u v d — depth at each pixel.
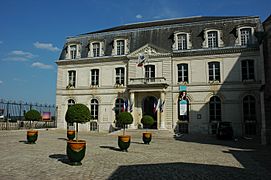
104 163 9.77
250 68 26.52
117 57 30.58
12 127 27.73
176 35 29.06
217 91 27.08
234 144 18.80
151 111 29.12
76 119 11.18
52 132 27.80
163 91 27.83
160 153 13.09
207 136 24.95
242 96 26.34
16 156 10.81
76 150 9.14
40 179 7.11
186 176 7.90
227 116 26.56
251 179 7.70
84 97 31.77
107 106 30.67
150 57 29.17
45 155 11.26
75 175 7.66
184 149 15.18
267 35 18.91
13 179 7.02
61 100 32.66
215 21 28.73
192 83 27.86
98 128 30.61
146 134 17.91
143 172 8.34
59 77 33.09
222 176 8.01
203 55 27.91
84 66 32.19
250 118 25.95
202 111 27.31
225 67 27.14
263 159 11.60
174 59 28.77
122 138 13.47
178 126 27.78
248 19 27.62
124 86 30.17
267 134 18.47
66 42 34.28
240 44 26.78
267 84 18.81
